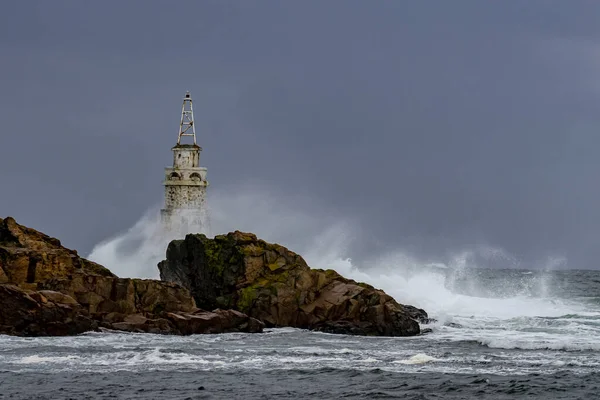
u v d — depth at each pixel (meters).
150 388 90.44
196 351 112.44
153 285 134.38
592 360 109.69
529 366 105.19
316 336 131.00
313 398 87.62
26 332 120.25
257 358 108.31
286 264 145.12
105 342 117.62
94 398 86.00
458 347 121.44
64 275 133.88
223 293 144.50
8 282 131.12
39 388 89.62
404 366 104.50
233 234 148.25
